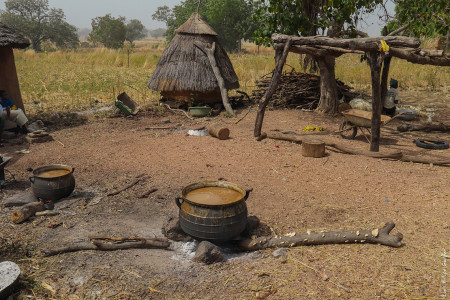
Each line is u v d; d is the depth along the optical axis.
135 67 27.23
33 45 84.31
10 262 3.75
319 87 13.23
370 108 10.10
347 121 9.66
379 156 7.76
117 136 9.84
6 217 5.16
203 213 4.07
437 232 4.62
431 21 10.77
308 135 9.78
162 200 5.73
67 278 3.79
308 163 7.53
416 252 4.14
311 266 3.90
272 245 4.32
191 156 8.05
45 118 11.80
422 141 8.80
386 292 3.44
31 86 17.84
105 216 5.21
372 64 7.73
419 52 8.27
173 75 12.47
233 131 10.28
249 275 3.79
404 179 6.54
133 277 3.80
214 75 12.61
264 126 10.86
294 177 6.74
